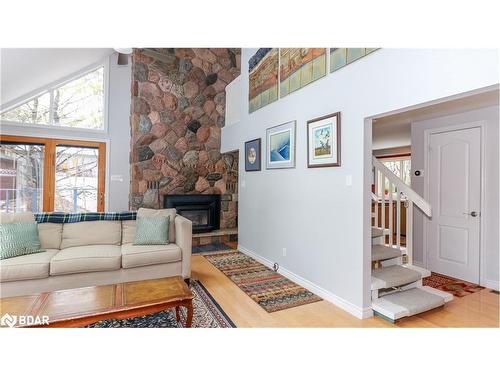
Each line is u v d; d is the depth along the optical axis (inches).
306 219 128.8
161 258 124.3
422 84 80.4
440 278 144.2
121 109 215.0
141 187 204.2
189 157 221.8
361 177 100.3
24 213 124.0
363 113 99.4
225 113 233.0
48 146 194.2
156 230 132.9
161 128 211.5
